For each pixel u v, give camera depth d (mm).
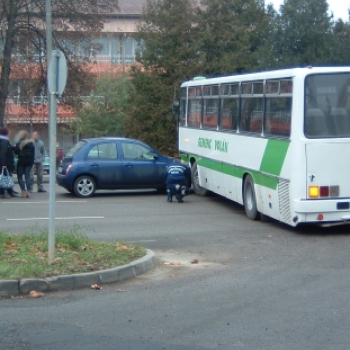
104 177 18766
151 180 19031
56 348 6047
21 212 15758
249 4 38625
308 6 26969
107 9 32625
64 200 18234
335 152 11836
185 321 6906
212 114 17172
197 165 18828
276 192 12719
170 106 35625
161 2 36562
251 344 6141
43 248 9703
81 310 7336
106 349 6008
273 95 12898
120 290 8266
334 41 26938
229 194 15891
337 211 11875
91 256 9359
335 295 8008
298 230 13094
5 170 18344
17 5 30281
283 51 27422
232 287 8469
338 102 11883
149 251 10094
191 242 11852
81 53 33281
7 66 30922
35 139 20094
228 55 34500
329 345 6109
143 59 36281
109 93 47438
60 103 33562
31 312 7246
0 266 8469
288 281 8797
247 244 11641
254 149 13891
